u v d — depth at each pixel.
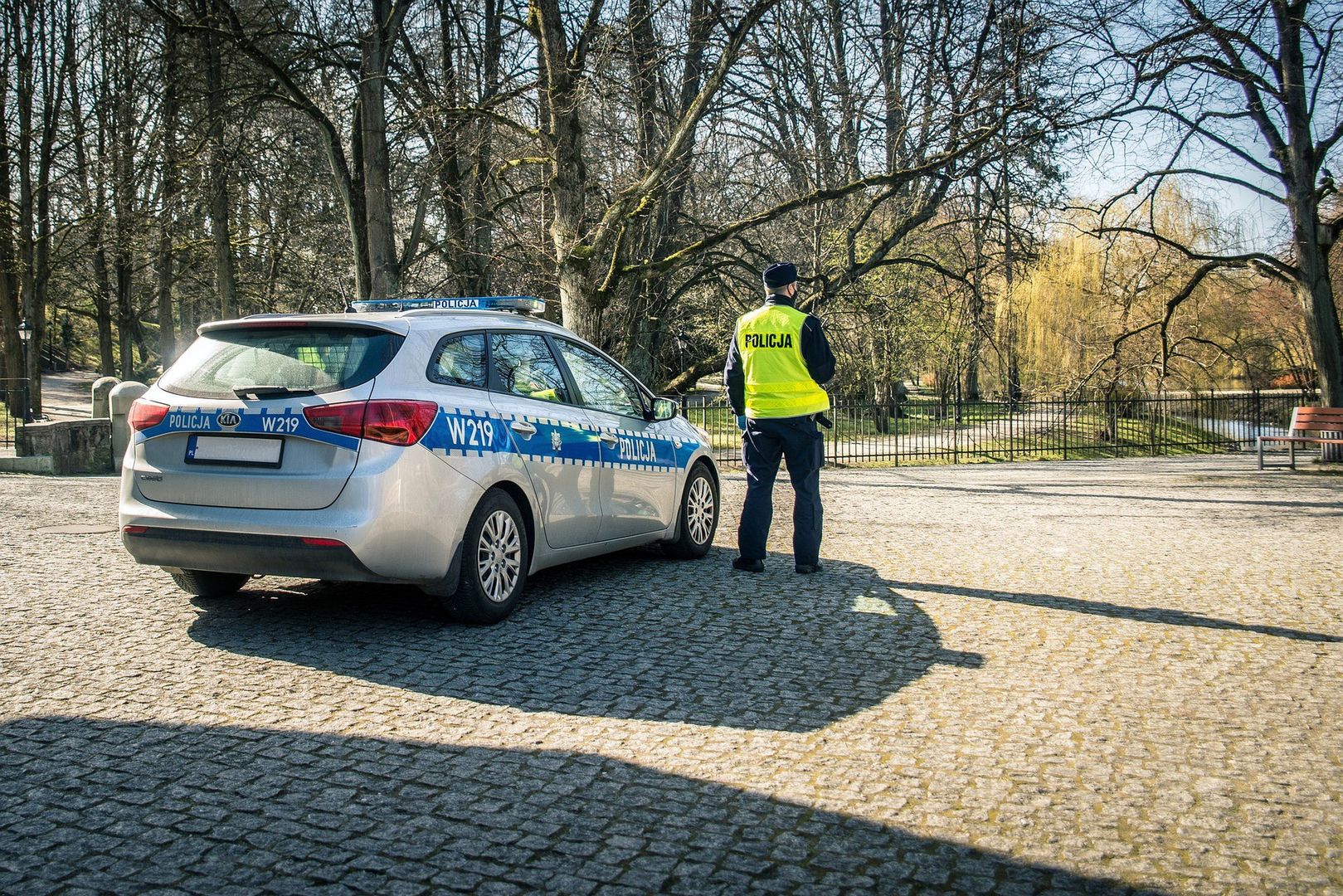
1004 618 6.04
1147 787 3.50
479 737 3.90
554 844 3.01
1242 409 25.39
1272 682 4.78
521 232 18.31
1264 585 7.15
